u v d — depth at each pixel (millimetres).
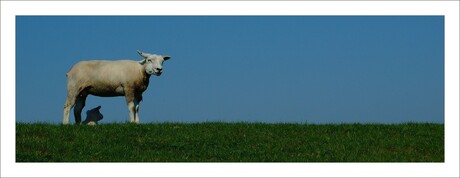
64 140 20578
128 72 22578
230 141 20969
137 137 21109
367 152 20344
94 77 22609
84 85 22688
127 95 22688
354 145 20781
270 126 22516
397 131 22391
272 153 20047
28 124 21812
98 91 22812
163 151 20078
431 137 21719
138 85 22734
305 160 19406
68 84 22812
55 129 21203
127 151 19906
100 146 20156
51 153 19625
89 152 19688
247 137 21422
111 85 22609
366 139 21328
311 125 22812
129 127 21672
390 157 19688
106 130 21344
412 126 22859
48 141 20312
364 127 22703
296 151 20375
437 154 20375
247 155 19844
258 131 21953
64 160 19047
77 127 21594
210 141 20891
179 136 21156
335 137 21516
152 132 21484
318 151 20188
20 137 20531
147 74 22750
